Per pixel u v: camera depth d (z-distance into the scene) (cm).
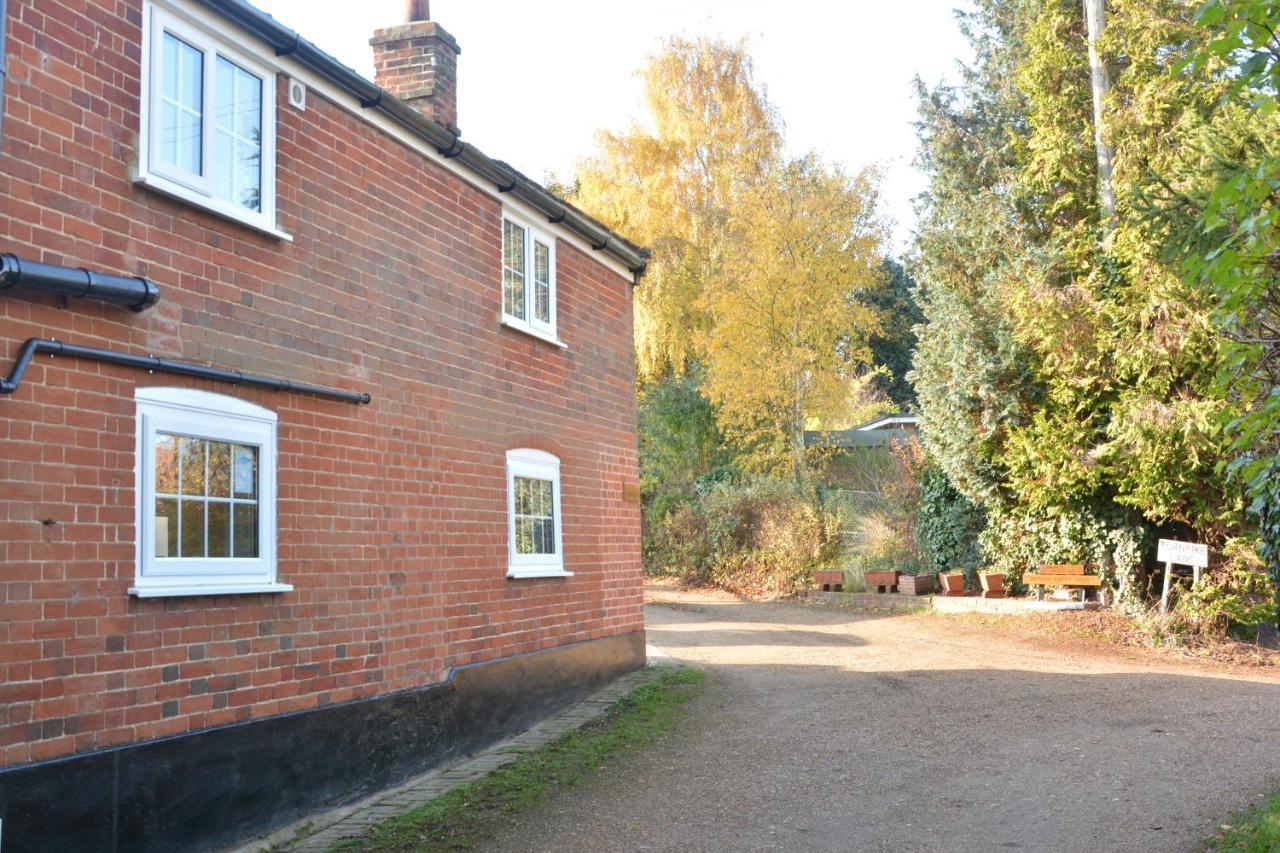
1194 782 780
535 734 1012
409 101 1120
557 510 1158
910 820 717
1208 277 464
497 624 1013
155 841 613
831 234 2506
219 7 697
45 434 573
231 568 689
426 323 933
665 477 3048
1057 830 678
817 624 1841
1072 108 1970
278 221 758
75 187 600
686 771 869
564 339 1204
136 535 622
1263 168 420
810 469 2616
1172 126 1653
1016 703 1115
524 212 1115
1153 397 1520
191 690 652
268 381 728
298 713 735
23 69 573
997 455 1792
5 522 548
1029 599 1794
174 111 677
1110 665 1374
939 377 1914
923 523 2092
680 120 3086
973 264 1934
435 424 936
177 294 664
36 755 554
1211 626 1521
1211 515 1541
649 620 1955
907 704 1123
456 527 956
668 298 3008
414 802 789
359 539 820
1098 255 1727
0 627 541
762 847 673
